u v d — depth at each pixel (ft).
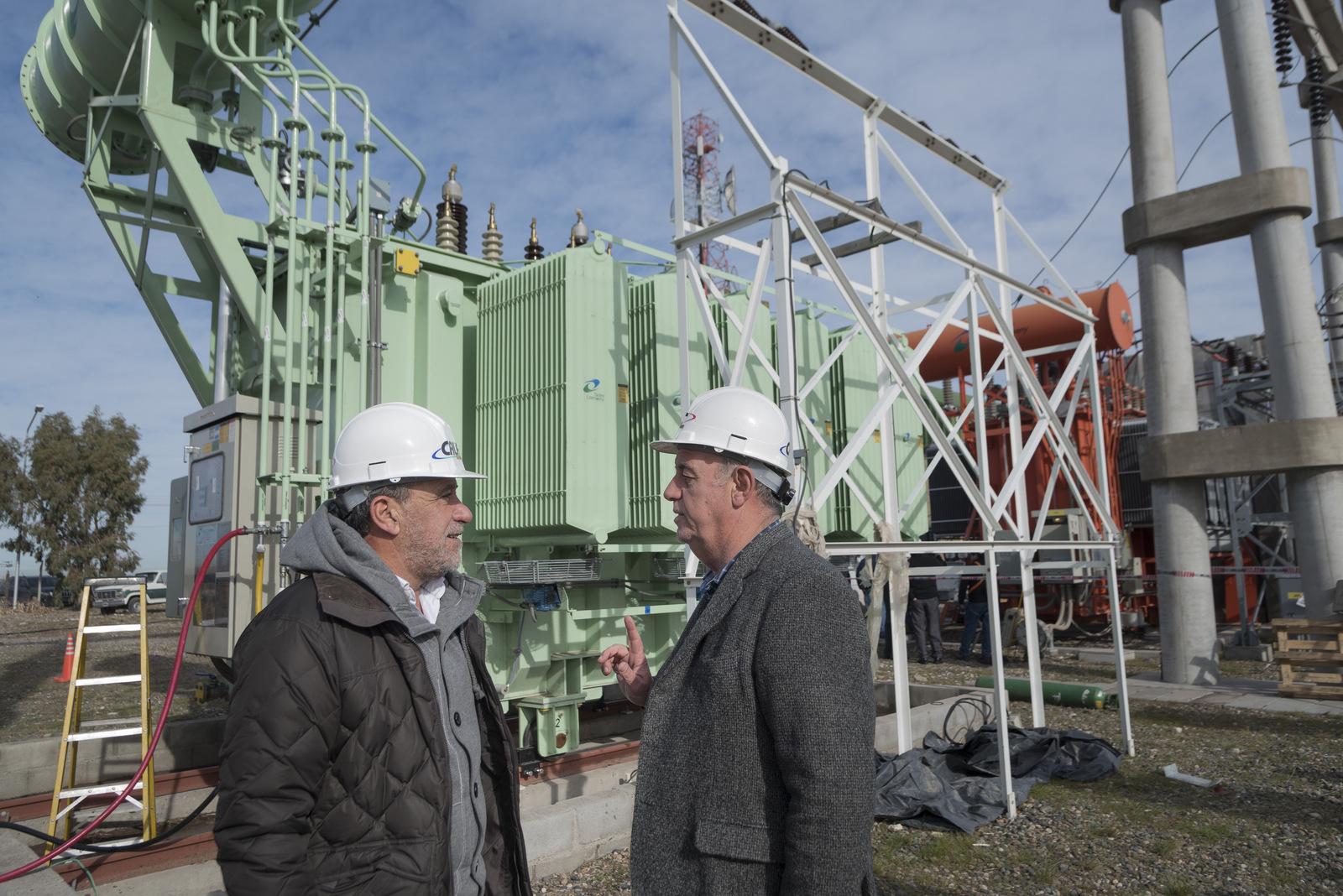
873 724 5.53
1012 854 15.47
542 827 14.97
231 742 5.40
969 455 23.15
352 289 22.59
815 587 5.67
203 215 22.52
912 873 14.76
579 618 21.26
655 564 23.73
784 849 5.37
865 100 20.93
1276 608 56.44
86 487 123.13
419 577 6.89
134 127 28.14
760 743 5.63
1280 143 33.06
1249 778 19.76
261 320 22.75
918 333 42.68
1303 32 42.29
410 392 22.31
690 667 6.26
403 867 5.63
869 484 28.07
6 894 10.85
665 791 5.96
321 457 21.49
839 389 27.89
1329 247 48.01
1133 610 53.01
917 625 41.75
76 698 15.87
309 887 5.39
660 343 21.89
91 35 25.77
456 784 6.55
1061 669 38.11
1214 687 32.07
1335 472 31.48
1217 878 14.14
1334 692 29.14
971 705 24.44
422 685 6.07
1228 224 33.42
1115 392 51.49
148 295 26.03
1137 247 35.58
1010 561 34.81
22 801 16.99
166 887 13.83
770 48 18.67
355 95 22.40
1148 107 35.06
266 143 21.43
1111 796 18.57
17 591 117.70
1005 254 25.82
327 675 5.66
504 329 22.26
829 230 20.97
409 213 25.70
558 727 20.67
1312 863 14.58
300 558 6.16
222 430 20.45
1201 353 74.90
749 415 6.82
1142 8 35.27
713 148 112.57
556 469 20.21
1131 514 58.59
